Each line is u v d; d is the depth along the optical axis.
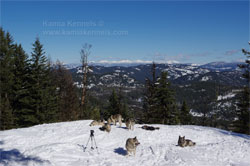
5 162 9.38
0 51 31.41
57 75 36.12
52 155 10.48
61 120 35.22
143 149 13.27
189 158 11.88
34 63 31.55
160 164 10.88
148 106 36.28
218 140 17.28
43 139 13.88
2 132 15.41
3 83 30.41
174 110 37.75
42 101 30.89
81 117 35.44
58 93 36.03
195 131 19.22
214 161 11.98
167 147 13.88
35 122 30.75
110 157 11.30
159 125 21.08
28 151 11.05
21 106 32.28
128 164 10.56
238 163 12.03
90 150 12.05
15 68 33.03
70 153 11.04
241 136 19.33
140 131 17.20
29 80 32.53
